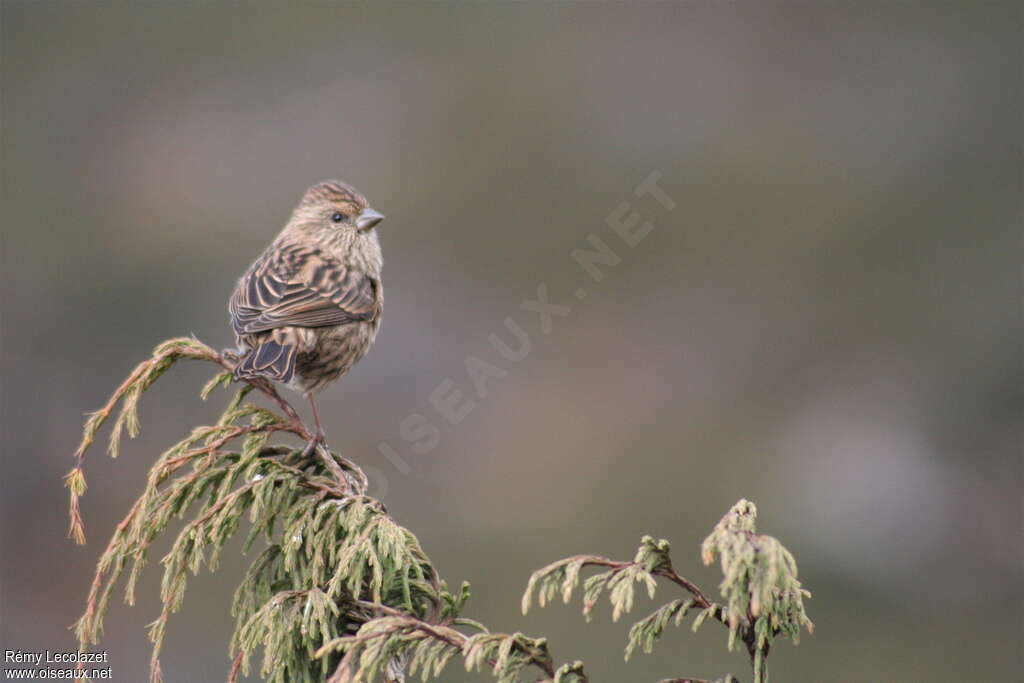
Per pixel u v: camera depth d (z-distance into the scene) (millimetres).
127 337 15672
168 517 5449
